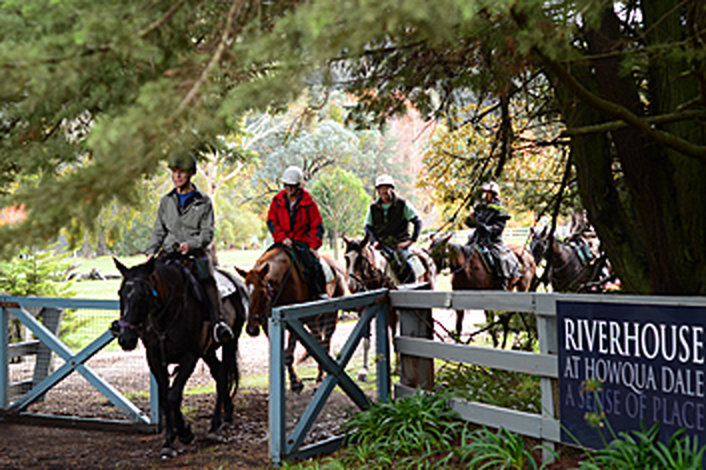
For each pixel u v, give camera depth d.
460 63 4.60
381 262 9.12
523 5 2.52
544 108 6.03
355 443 5.74
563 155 6.71
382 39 2.65
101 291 27.33
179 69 2.37
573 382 4.53
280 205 8.12
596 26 2.79
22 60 2.13
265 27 2.95
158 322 5.87
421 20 2.06
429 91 5.22
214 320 6.31
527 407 5.23
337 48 2.12
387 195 9.49
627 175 4.69
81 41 2.11
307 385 6.26
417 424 5.28
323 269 8.41
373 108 4.99
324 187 41.03
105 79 2.73
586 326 4.43
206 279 6.38
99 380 7.22
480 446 4.66
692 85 4.44
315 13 2.00
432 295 5.88
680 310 3.89
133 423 7.05
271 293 7.36
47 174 3.12
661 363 4.00
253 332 7.09
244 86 2.34
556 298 4.65
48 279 12.83
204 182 39.69
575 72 4.71
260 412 7.77
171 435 6.07
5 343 7.84
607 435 4.30
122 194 2.25
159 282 5.86
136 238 43.41
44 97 2.31
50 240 2.25
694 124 4.44
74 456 6.22
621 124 3.53
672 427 3.94
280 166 45.44
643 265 4.91
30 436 7.03
